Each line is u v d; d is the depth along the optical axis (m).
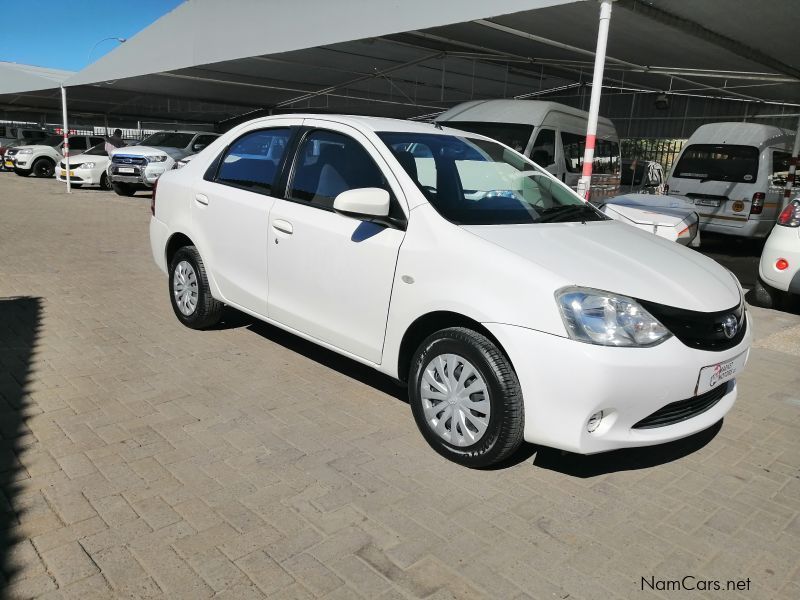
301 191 3.97
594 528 2.73
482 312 2.92
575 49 10.21
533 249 3.08
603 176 11.04
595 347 2.70
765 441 3.62
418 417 3.32
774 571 2.51
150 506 2.72
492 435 2.97
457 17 7.68
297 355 4.61
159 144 16.92
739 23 7.66
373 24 8.97
